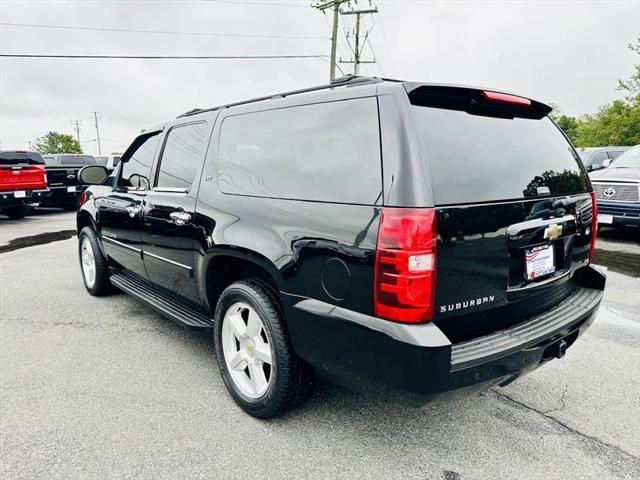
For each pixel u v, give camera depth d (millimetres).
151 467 2148
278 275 2248
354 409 2645
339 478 2090
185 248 3051
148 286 3910
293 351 2334
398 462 2197
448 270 1856
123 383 2959
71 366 3201
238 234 2494
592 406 2707
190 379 3020
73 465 2158
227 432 2426
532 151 2381
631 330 3896
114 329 3916
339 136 2111
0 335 3773
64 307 4520
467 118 2137
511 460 2213
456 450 2289
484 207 1968
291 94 2521
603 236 8578
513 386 2947
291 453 2256
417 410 2641
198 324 3018
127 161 4133
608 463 2193
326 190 2105
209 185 2883
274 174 2428
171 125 3557
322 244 2051
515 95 2311
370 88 2035
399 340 1788
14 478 2070
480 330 2096
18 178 11172
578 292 2768
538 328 2248
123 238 3994
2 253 7465
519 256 2188
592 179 7926
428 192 1791
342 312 1984
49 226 11016
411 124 1864
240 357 2635
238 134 2768
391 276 1790
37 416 2561
